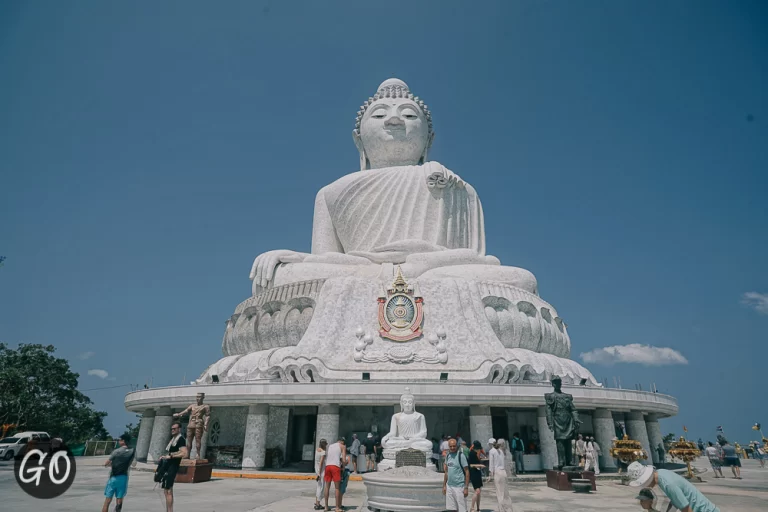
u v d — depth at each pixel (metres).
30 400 43.91
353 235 29.94
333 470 10.99
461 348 22.30
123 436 9.28
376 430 20.89
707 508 5.78
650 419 27.39
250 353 25.25
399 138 34.00
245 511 11.01
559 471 15.55
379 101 35.16
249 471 18.98
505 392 19.03
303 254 27.95
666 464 30.19
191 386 20.45
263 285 27.08
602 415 21.98
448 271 25.94
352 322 23.09
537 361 23.23
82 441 48.19
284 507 11.56
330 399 18.78
